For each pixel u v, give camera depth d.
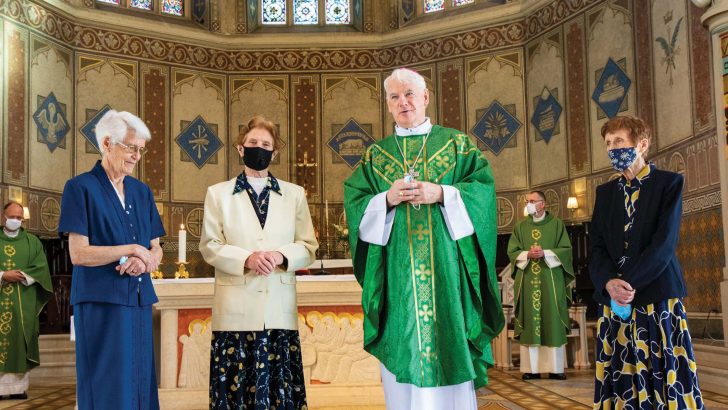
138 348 3.58
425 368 3.32
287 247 4.06
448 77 13.91
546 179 12.63
